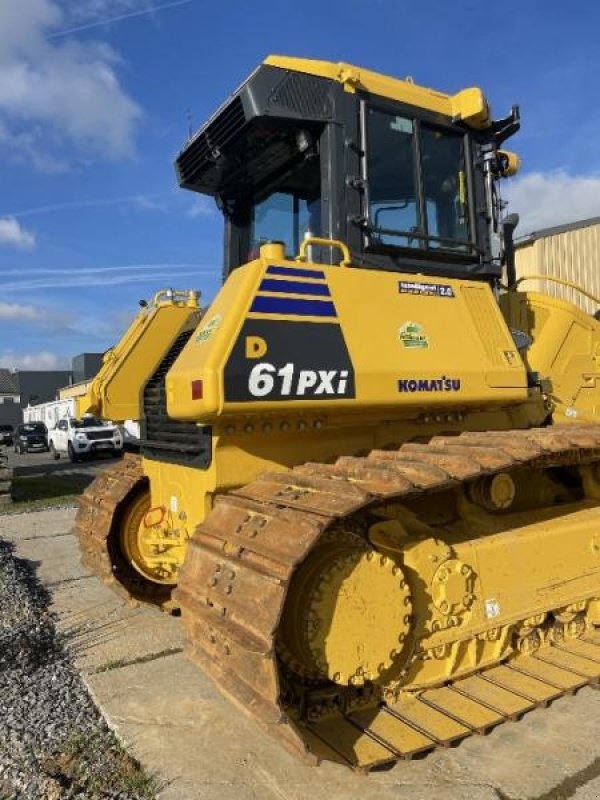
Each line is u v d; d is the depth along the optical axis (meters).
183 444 3.96
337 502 2.79
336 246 3.71
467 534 3.73
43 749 3.34
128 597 5.15
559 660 3.89
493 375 3.90
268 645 2.54
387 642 3.09
